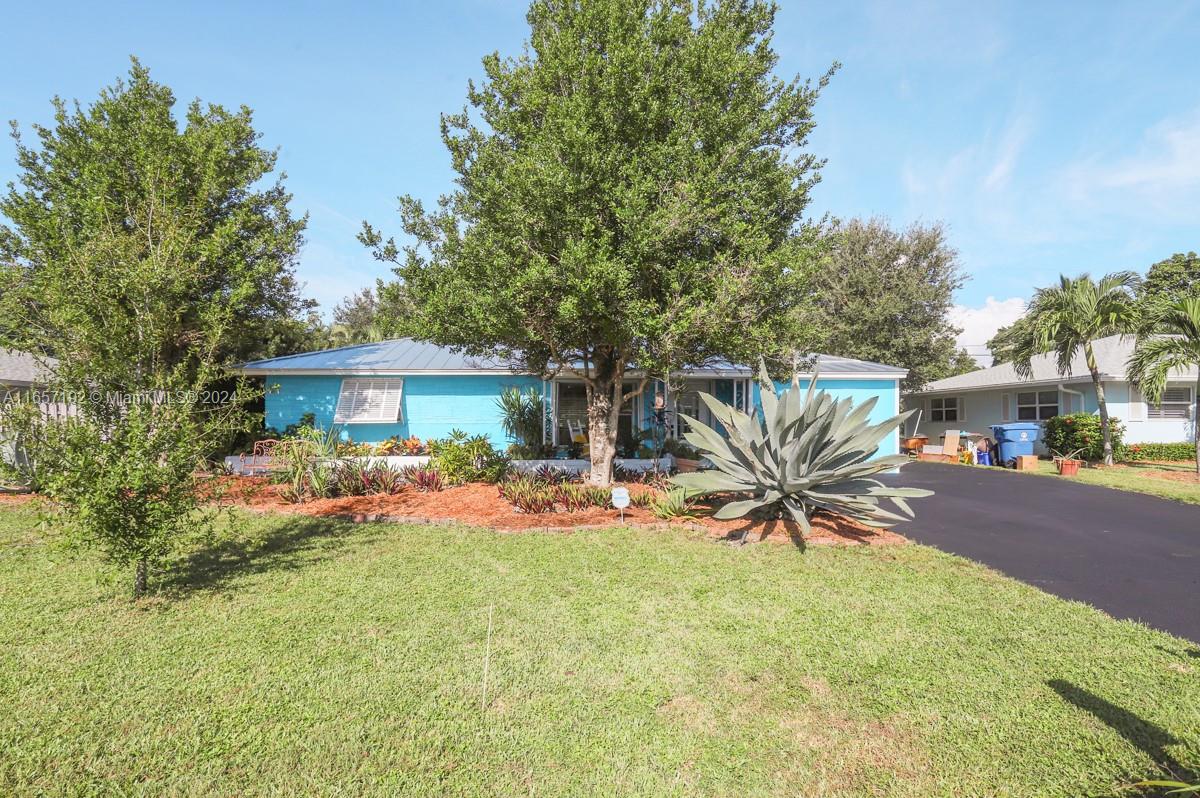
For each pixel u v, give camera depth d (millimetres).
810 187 9070
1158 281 27000
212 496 5828
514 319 8094
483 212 8570
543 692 3537
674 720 3252
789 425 7371
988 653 4082
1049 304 15836
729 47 8211
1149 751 2924
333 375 14742
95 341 4898
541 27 8984
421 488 10609
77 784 2670
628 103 8031
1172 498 10523
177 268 5723
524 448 13742
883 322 26141
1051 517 9078
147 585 5484
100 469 4758
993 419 21812
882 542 7199
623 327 8055
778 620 4695
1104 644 4234
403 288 9023
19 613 4766
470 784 2701
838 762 2885
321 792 2645
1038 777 2750
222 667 3818
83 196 10414
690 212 7602
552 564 6258
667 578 5793
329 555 6605
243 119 12523
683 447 14008
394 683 3627
